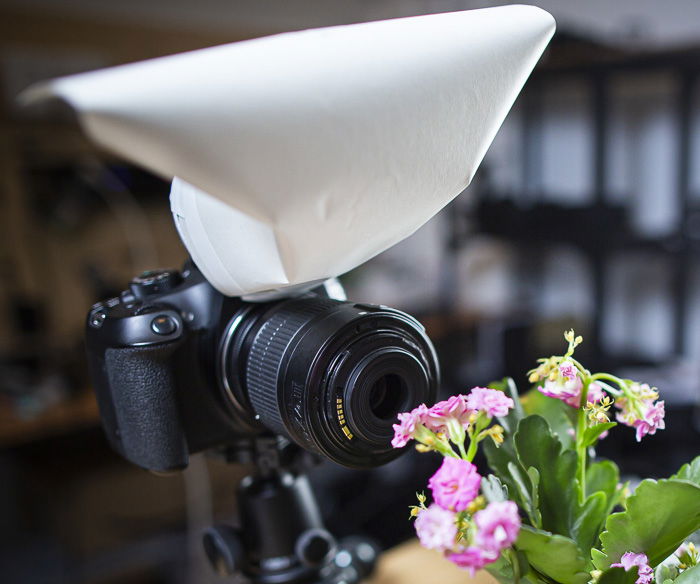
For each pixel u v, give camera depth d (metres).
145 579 1.38
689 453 0.93
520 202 1.48
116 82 0.29
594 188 1.36
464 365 1.48
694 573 0.32
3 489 1.43
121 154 0.30
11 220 1.56
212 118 0.30
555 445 0.36
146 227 1.70
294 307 0.41
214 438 0.45
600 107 1.33
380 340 0.38
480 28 0.34
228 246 0.37
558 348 1.31
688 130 1.31
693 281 1.44
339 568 0.49
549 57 1.26
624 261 1.58
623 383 0.35
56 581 1.25
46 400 1.29
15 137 1.53
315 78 0.31
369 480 1.20
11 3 1.49
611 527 0.34
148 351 0.42
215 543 0.46
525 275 1.87
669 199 1.45
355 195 0.34
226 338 0.43
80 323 1.67
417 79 0.33
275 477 0.46
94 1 1.59
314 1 1.93
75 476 1.55
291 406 0.38
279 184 0.32
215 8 1.77
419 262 2.01
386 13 1.92
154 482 1.59
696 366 1.29
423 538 0.31
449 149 0.35
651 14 1.47
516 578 0.33
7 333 1.58
